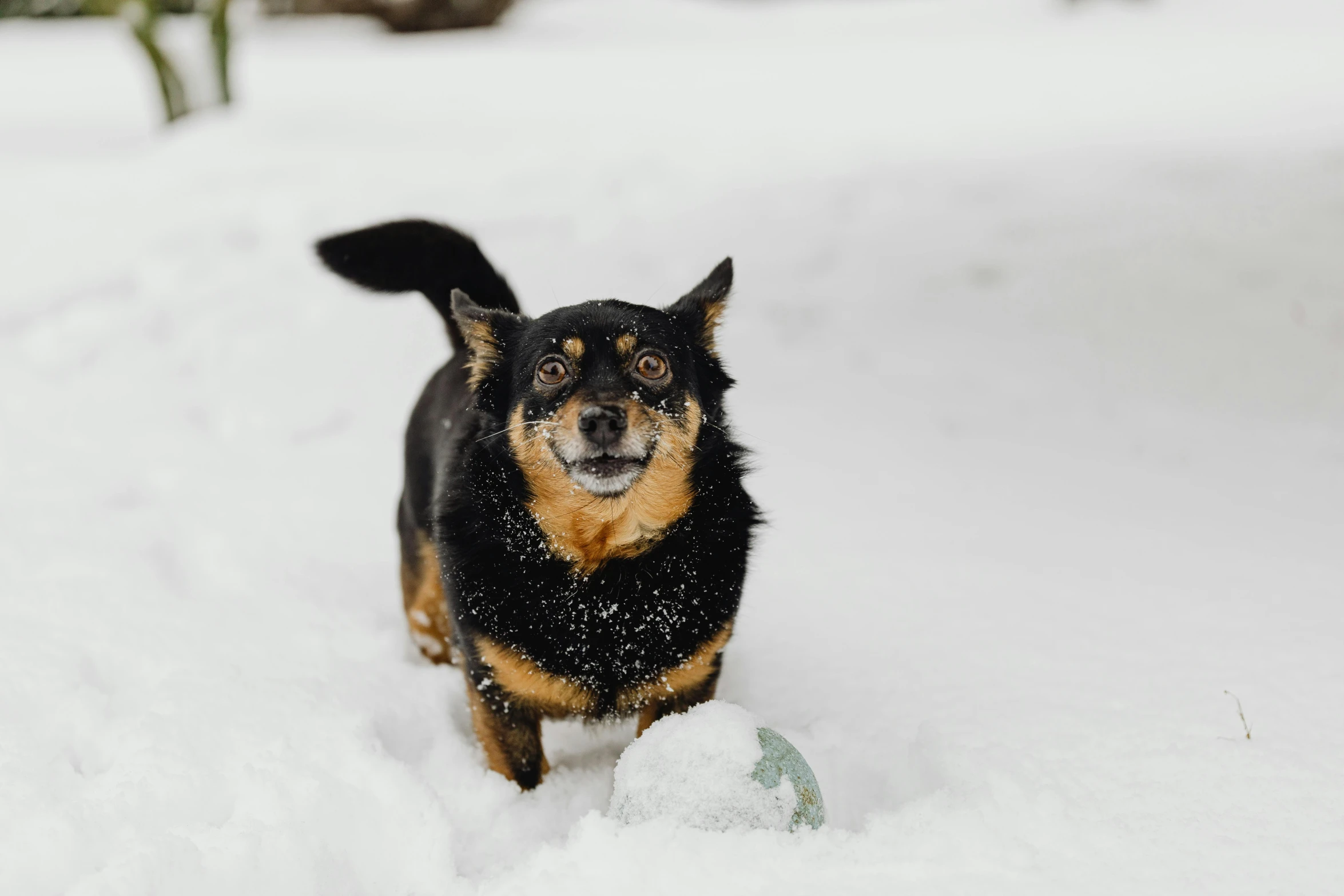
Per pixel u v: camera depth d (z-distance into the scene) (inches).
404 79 196.4
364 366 73.4
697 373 43.8
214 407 68.3
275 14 299.0
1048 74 167.5
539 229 95.0
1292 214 84.8
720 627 42.3
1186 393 64.2
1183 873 37.8
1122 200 92.4
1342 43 181.9
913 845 38.5
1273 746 41.3
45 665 45.5
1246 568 49.7
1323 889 37.3
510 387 43.1
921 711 44.0
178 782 40.6
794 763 39.2
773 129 131.4
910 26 261.7
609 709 42.5
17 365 74.8
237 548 53.6
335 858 39.3
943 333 73.9
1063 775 40.9
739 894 37.4
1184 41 199.3
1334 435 59.7
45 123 167.0
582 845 38.6
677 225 94.7
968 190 97.9
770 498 56.6
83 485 58.6
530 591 41.7
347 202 101.9
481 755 43.9
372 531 55.5
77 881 38.6
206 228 95.9
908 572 50.7
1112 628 46.9
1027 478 57.8
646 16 301.3
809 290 81.4
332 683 45.2
